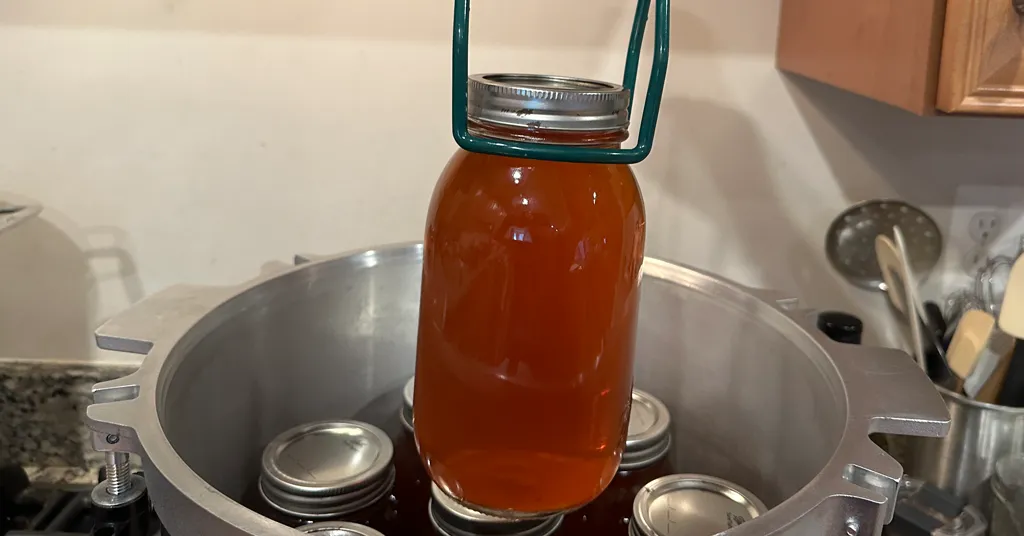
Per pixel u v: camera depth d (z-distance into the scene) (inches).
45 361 26.7
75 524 22.9
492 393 12.3
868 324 26.6
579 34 23.6
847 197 25.5
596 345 12.4
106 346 16.4
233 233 25.6
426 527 17.0
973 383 23.6
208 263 25.9
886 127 24.8
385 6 23.4
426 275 13.0
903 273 23.6
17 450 27.3
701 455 20.4
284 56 23.8
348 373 21.2
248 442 18.6
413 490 18.2
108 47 23.7
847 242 25.9
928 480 23.4
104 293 26.1
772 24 23.9
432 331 12.8
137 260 25.9
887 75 17.4
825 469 12.7
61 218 25.3
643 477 18.7
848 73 19.6
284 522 16.5
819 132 24.8
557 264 11.9
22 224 24.9
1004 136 24.9
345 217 25.4
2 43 23.5
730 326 19.8
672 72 24.2
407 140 24.6
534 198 11.8
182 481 11.9
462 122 10.9
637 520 16.4
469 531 16.3
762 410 18.8
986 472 22.7
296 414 20.2
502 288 12.0
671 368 21.2
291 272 19.8
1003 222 25.8
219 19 23.5
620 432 13.4
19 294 26.0
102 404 13.8
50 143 24.5
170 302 18.1
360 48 23.8
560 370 12.2
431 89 24.1
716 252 25.9
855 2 19.1
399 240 25.6
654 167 25.0
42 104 24.1
